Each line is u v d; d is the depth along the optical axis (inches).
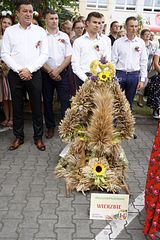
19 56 162.4
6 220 114.4
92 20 159.0
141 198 132.6
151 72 247.3
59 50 185.3
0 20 203.2
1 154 171.0
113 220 117.1
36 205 124.3
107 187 133.0
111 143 133.9
